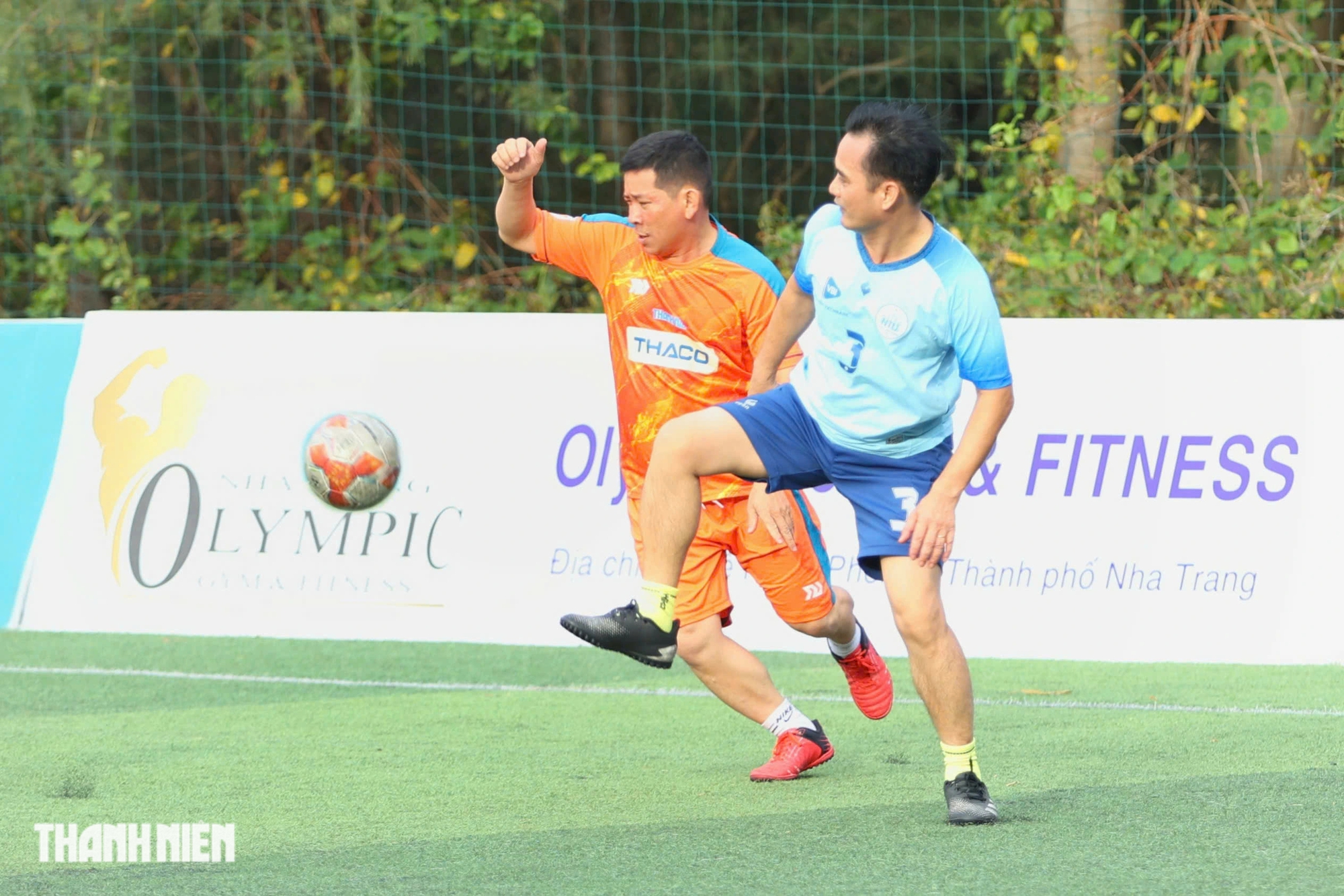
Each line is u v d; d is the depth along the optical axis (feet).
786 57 130.11
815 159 117.80
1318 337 63.82
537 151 45.27
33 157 114.32
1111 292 92.27
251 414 70.23
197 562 70.23
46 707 56.95
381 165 118.42
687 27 117.39
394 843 38.96
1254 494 63.93
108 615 70.49
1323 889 33.86
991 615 65.00
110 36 116.57
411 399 69.15
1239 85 103.96
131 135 118.83
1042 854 36.88
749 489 45.14
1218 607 63.82
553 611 67.82
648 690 59.62
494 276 115.44
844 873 35.53
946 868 35.81
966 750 39.91
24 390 72.43
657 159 44.06
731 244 45.39
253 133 119.65
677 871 36.01
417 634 68.49
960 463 37.40
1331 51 98.27
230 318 70.64
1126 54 104.06
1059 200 94.48
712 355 45.19
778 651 66.80
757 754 49.19
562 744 50.90
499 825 40.57
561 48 122.01
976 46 127.75
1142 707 55.31
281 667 63.62
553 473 68.18
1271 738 50.16
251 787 45.19
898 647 65.72
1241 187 97.40
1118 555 64.54
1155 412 64.64
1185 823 39.60
